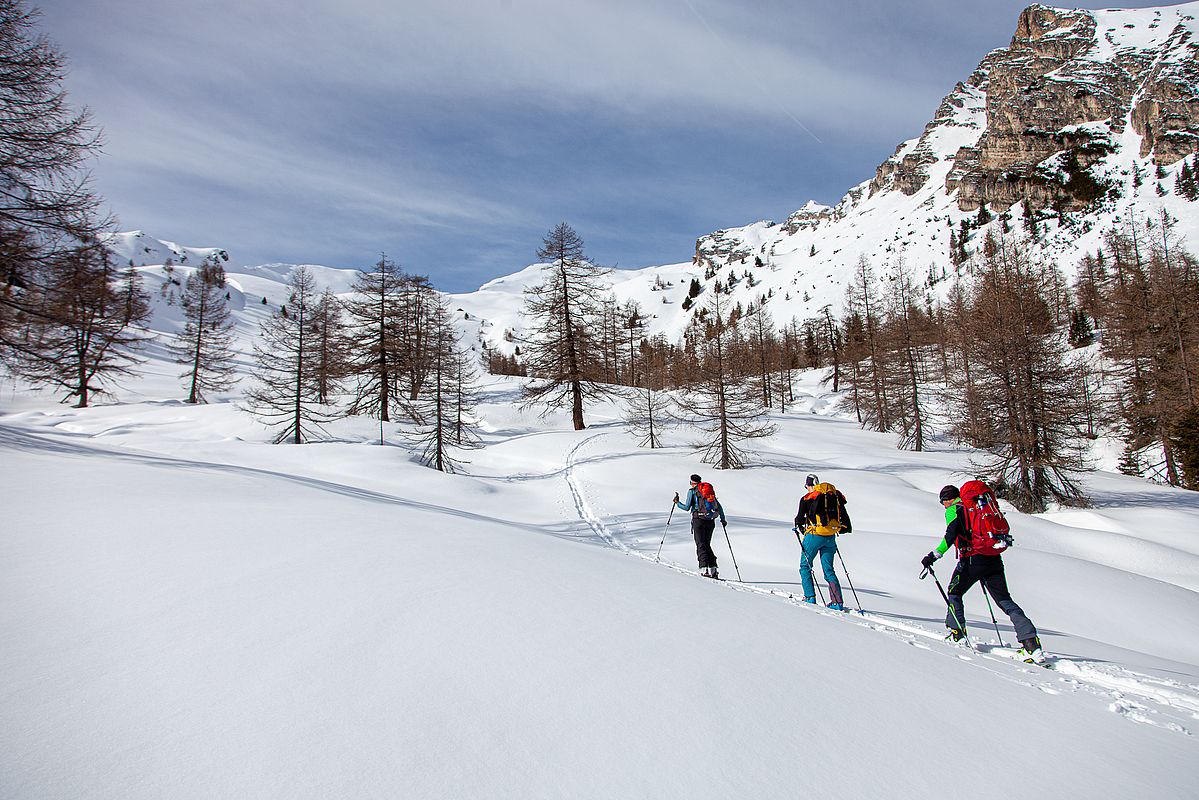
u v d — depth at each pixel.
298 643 3.12
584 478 25.20
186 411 34.06
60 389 39.56
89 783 1.87
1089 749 3.23
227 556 4.50
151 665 2.76
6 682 2.49
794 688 3.37
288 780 1.98
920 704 3.51
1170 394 33.12
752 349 61.59
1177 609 10.77
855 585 10.91
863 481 24.89
